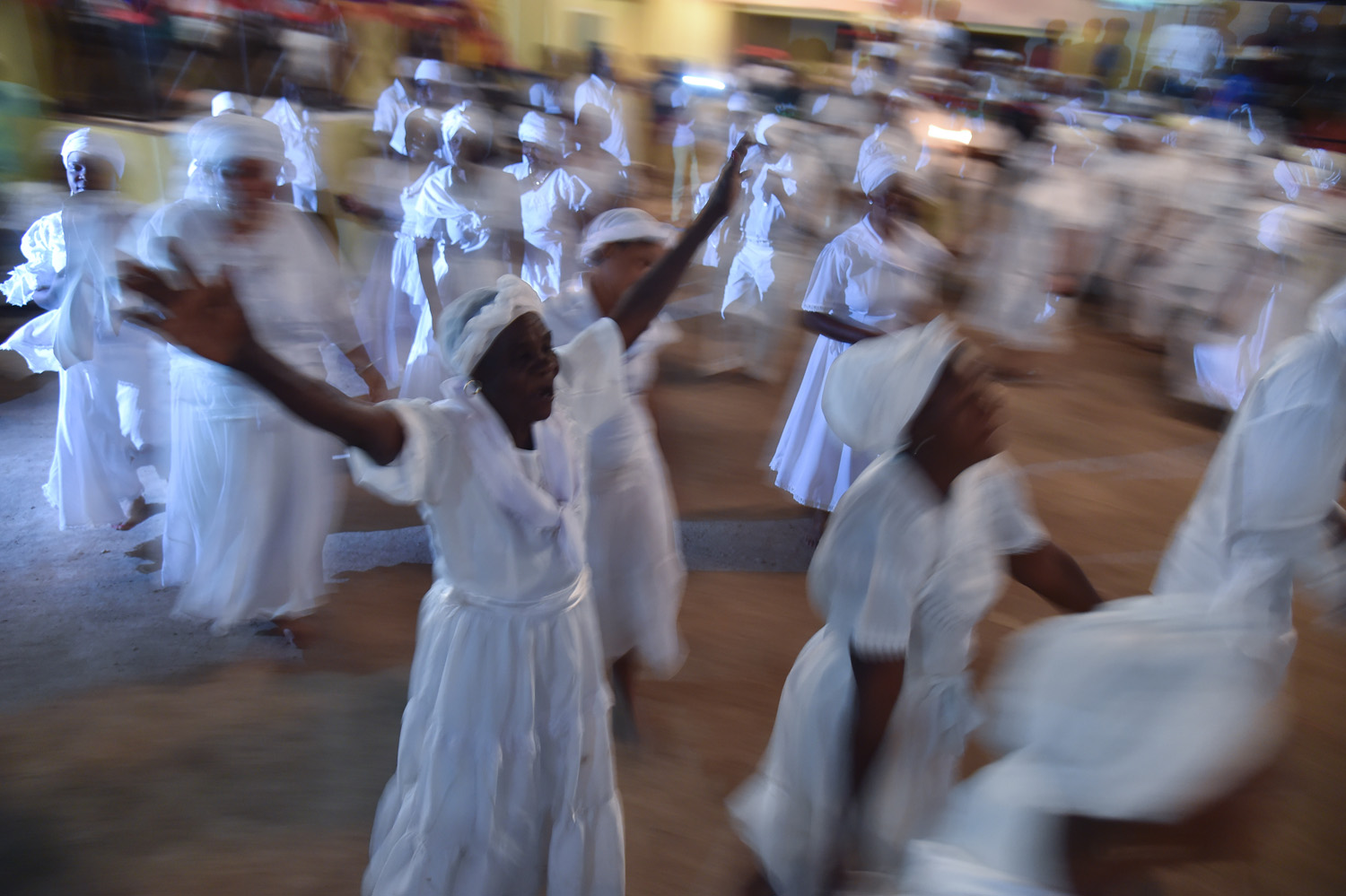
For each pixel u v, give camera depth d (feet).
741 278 22.70
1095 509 17.85
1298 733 11.74
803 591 14.46
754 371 23.57
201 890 8.74
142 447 14.66
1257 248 22.52
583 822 7.41
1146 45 49.16
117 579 13.69
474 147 16.76
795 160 23.35
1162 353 27.84
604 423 9.80
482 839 6.99
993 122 34.01
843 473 14.67
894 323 14.43
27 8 22.26
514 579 6.73
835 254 14.35
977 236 32.63
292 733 10.78
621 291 10.20
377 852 7.39
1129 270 30.89
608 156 20.34
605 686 7.55
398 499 6.33
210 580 11.58
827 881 6.88
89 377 13.76
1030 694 3.36
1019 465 19.71
